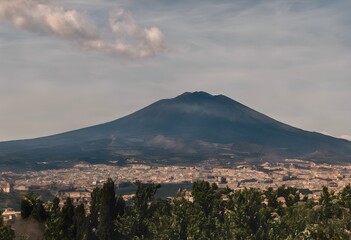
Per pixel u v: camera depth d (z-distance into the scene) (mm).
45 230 194125
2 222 188250
